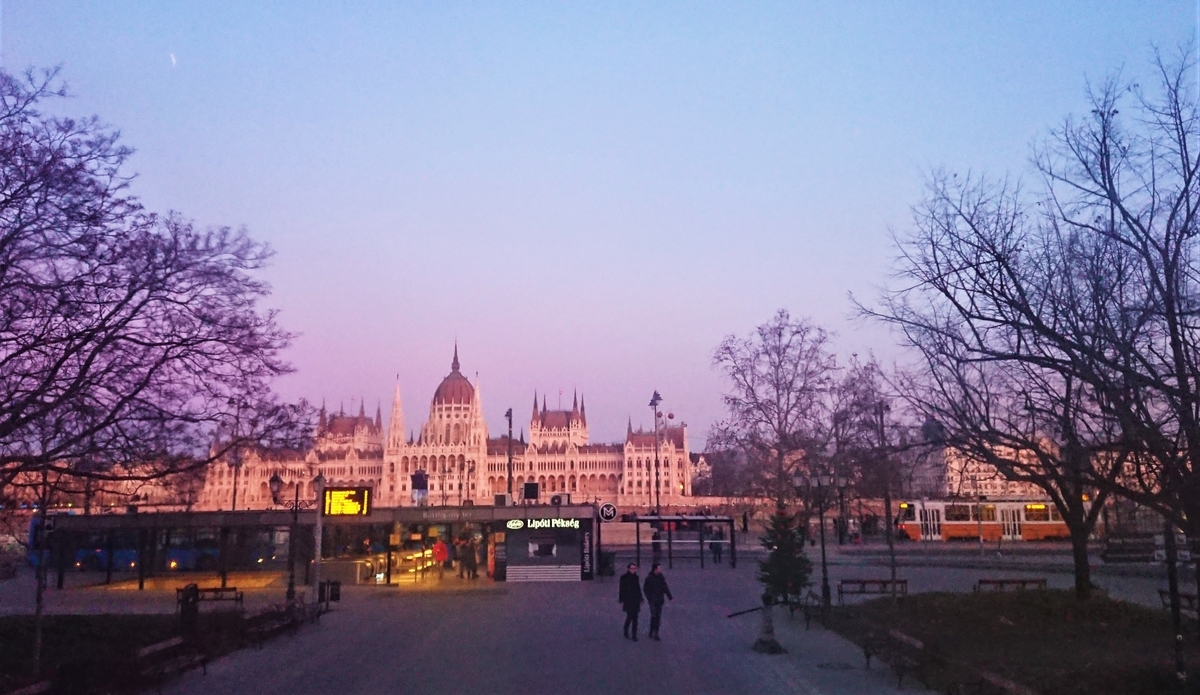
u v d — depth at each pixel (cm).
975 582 3862
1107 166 1455
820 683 1697
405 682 1733
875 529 8675
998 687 1478
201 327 1880
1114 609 2327
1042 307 1559
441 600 3369
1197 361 1353
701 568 4847
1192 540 1341
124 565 4772
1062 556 5572
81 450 1795
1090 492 2603
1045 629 2197
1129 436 1356
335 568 4128
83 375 1688
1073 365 1371
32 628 2398
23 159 1579
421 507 4166
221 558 4012
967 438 1784
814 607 2773
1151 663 1650
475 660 1980
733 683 1697
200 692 1673
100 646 2170
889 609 2614
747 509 7006
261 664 1984
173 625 2484
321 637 2417
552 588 3822
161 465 1978
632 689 1639
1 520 2336
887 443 3170
